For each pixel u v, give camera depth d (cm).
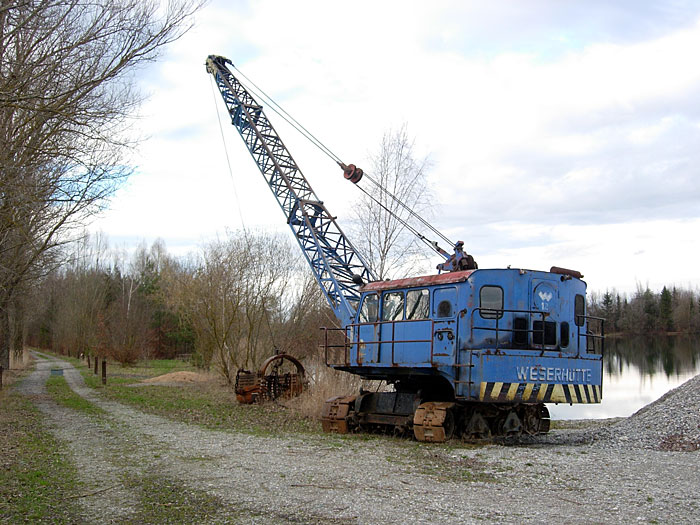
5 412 2000
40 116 1448
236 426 1730
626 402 3023
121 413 2014
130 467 1080
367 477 980
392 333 1647
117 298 6994
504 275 1496
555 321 1540
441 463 1114
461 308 1478
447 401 1571
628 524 716
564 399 1499
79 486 934
